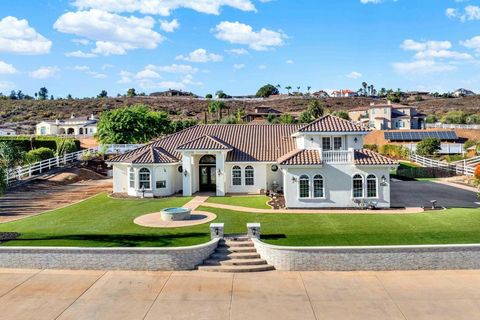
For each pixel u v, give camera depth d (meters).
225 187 37.84
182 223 26.39
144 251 20.30
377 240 22.20
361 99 154.62
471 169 48.72
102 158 56.19
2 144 48.06
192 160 37.66
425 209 30.02
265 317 15.37
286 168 31.02
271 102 149.50
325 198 30.92
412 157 61.69
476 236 22.56
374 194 30.83
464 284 18.33
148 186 36.56
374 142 80.38
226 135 41.47
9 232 24.75
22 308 16.25
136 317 15.44
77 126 99.12
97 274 19.86
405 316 15.39
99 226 26.06
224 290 17.89
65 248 20.55
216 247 21.84
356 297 17.09
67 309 16.14
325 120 34.69
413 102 155.62
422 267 20.17
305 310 15.91
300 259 20.25
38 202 35.31
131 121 66.06
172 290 17.92
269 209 30.66
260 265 20.55
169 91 181.50
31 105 143.25
